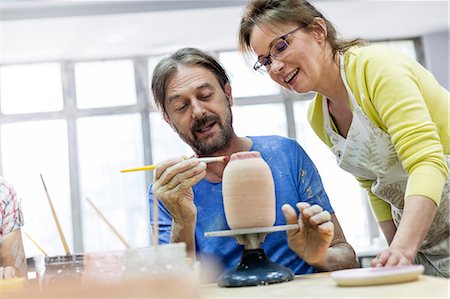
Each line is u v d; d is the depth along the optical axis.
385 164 1.70
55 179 6.77
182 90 1.70
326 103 1.79
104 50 6.75
